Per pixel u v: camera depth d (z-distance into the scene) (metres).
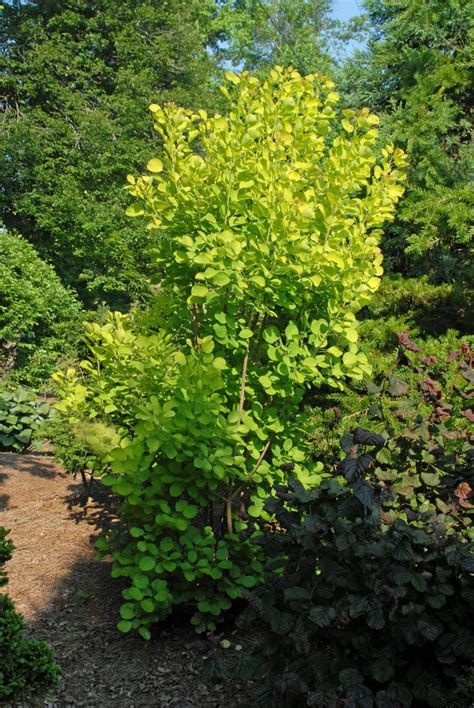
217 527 4.21
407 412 3.16
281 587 2.66
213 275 3.59
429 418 3.25
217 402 3.75
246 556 3.86
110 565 4.66
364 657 2.48
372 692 2.47
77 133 17.09
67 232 16.95
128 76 17.61
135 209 4.08
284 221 3.58
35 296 10.72
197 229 3.95
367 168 3.84
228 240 3.62
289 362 3.77
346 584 2.43
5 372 10.71
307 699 2.50
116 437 4.48
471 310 5.83
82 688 3.27
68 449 5.31
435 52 6.91
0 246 10.96
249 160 3.89
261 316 4.07
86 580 4.43
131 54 18.33
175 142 4.32
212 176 3.89
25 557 4.70
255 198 3.81
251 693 3.27
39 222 16.80
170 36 18.91
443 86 6.68
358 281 3.92
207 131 4.46
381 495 2.61
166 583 3.67
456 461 3.12
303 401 5.68
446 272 6.83
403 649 2.43
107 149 17.17
